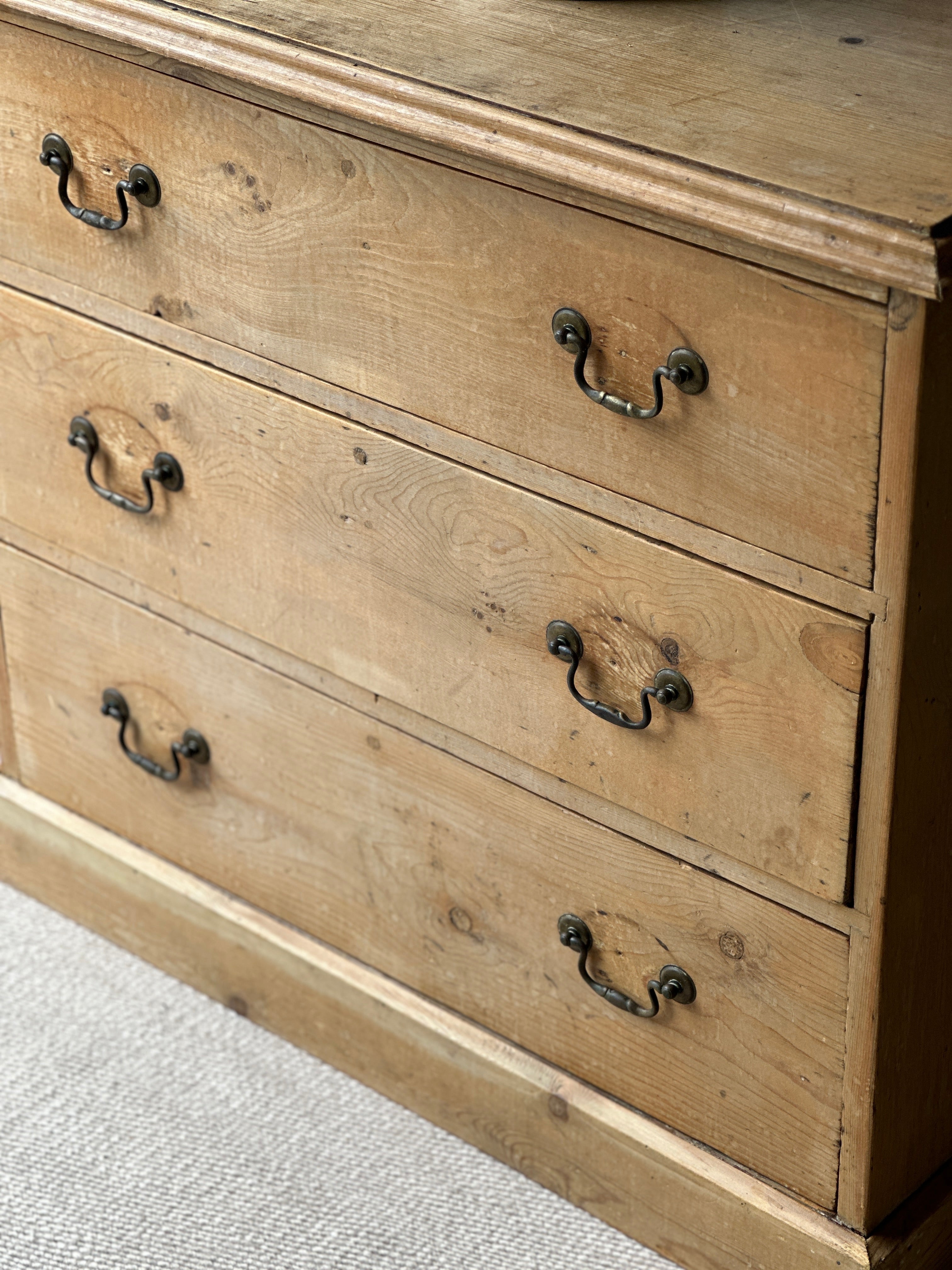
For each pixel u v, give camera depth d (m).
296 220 1.20
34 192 1.36
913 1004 1.18
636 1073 1.33
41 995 1.63
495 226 1.09
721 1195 1.29
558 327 1.09
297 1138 1.48
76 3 1.23
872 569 1.01
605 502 1.13
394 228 1.14
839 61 1.12
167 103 1.23
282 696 1.43
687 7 1.21
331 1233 1.39
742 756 1.13
